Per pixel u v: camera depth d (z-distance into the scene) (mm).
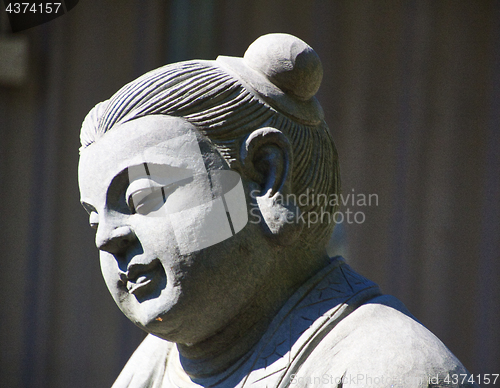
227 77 4879
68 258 12258
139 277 4750
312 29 12406
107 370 12039
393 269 11977
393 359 4367
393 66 12289
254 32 12383
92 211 4980
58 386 12055
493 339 11664
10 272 12281
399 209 12070
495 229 11836
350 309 4805
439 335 11797
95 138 4930
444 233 11961
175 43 12445
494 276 11758
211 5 12492
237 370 4883
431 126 12133
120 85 12289
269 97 4879
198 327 4820
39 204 12344
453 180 12016
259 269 4801
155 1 12438
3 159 12367
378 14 12383
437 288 11875
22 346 12195
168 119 4758
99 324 12156
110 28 12398
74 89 12352
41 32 12383
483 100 12055
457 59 12188
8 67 12102
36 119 12414
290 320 4840
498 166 11891
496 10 12141
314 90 5047
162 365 5680
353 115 12266
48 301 12234
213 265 4660
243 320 4918
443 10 12281
